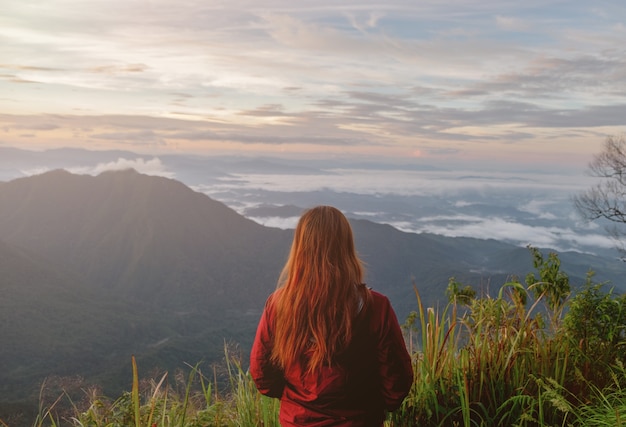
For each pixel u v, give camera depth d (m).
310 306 1.51
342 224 1.56
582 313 2.35
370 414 1.58
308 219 1.57
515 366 2.14
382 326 1.54
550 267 2.47
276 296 1.61
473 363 2.21
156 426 1.83
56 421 1.87
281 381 1.64
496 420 2.08
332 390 1.53
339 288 1.51
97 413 1.92
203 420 1.90
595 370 2.24
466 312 2.37
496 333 2.29
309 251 1.54
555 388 1.97
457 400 2.11
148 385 1.95
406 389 1.59
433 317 2.17
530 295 2.52
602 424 1.88
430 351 2.14
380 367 1.58
